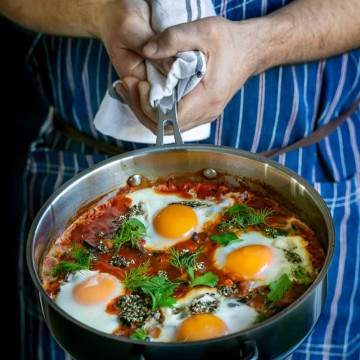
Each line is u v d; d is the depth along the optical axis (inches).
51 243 57.5
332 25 70.6
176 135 59.9
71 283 55.6
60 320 47.3
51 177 81.5
